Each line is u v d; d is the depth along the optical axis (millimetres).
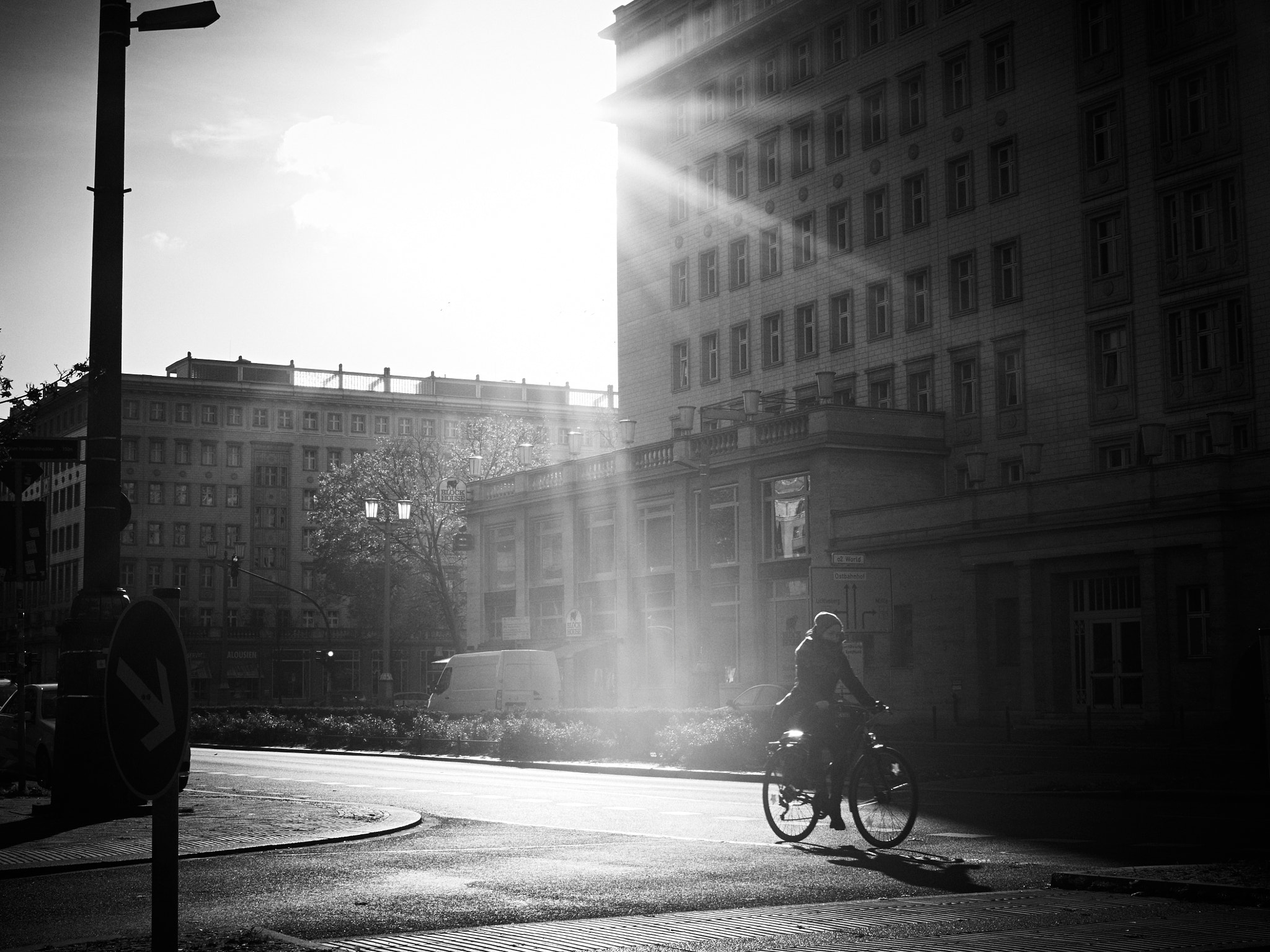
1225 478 37812
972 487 47969
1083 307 49594
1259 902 9375
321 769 32938
